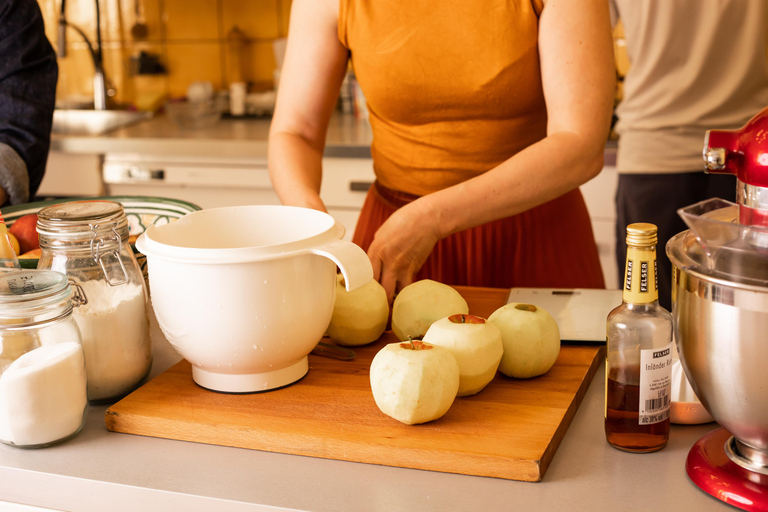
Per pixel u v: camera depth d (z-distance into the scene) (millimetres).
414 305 780
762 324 448
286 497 546
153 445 636
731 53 1651
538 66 1009
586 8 915
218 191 2359
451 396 611
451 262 1180
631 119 1783
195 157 2328
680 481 550
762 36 1636
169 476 582
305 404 670
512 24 979
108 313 681
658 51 1676
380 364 616
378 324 808
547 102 970
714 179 1729
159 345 859
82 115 2766
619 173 1852
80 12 2963
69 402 628
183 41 2973
